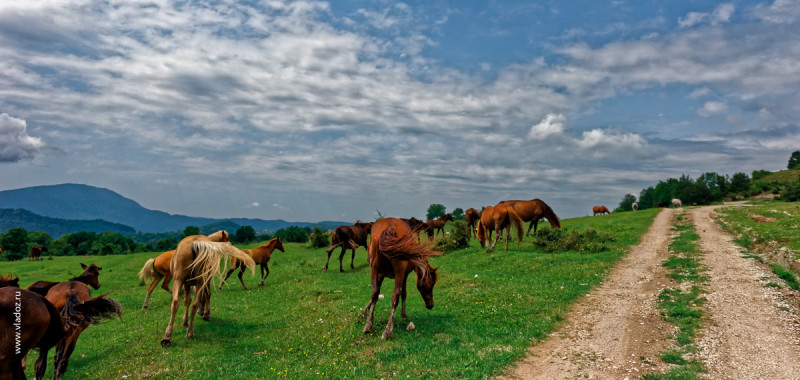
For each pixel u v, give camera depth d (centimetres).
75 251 9975
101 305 730
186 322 1158
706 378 720
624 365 785
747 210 4253
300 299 1555
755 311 1125
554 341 931
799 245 1856
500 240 3014
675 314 1115
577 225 3928
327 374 773
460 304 1288
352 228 2375
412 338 948
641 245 2545
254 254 1948
